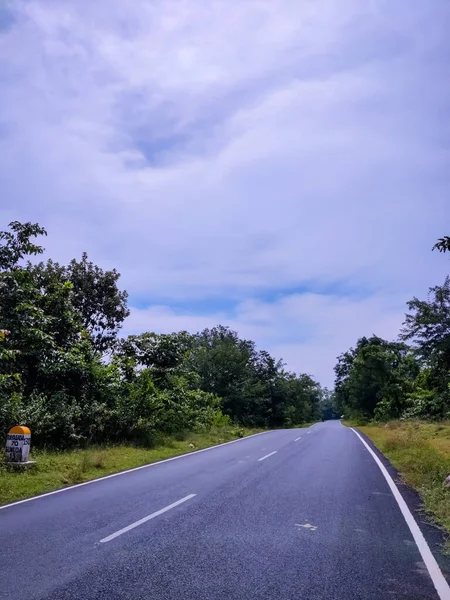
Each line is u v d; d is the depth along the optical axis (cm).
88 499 862
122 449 1639
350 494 901
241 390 5162
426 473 1088
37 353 1641
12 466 1108
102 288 2912
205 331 6134
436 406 3484
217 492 922
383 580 477
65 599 428
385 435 2459
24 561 527
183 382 2595
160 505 805
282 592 446
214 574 490
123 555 548
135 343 2534
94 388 1831
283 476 1123
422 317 3027
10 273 1560
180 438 2177
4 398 1421
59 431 1541
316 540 609
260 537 620
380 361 5441
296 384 8069
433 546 587
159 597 434
